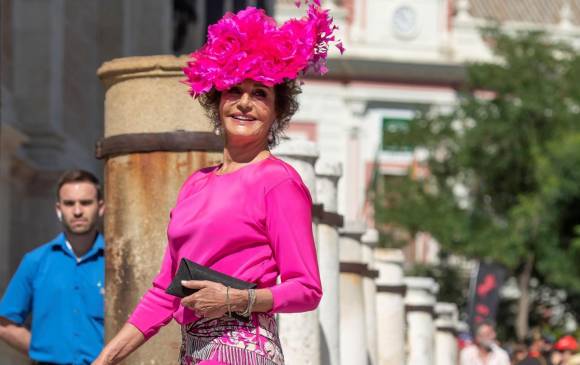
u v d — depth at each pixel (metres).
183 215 9.06
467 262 106.81
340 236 20.52
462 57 133.88
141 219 12.62
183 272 8.69
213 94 9.45
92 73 36.94
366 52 133.00
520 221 96.25
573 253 94.19
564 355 41.88
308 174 15.49
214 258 8.91
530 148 99.19
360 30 133.62
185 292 8.68
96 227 14.69
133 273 12.66
